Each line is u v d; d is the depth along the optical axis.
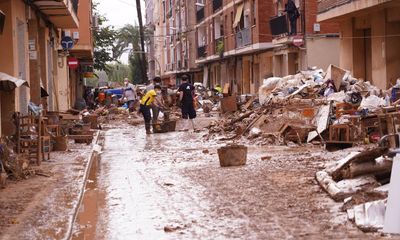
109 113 42.50
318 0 32.59
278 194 10.77
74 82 50.84
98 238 8.53
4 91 17.23
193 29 69.56
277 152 17.19
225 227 8.73
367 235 7.85
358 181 10.23
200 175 13.51
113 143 22.69
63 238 8.16
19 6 19.58
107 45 68.31
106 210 10.36
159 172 14.39
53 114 20.22
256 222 8.91
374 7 26.08
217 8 55.59
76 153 17.84
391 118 15.77
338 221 8.63
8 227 8.84
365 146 16.39
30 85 22.94
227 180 12.58
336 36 36.59
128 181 13.30
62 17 27.38
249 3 45.50
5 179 12.33
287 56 40.03
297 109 20.28
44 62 26.41
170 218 9.51
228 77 57.00
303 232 8.19
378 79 27.59
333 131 17.20
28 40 22.62
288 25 38.12
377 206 8.45
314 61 36.59
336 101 20.09
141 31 62.25
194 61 69.88
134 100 43.41
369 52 30.50
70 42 31.88
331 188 10.30
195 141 22.11
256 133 20.78
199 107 40.69
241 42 47.41
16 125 15.32
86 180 13.40
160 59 95.38
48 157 16.19
